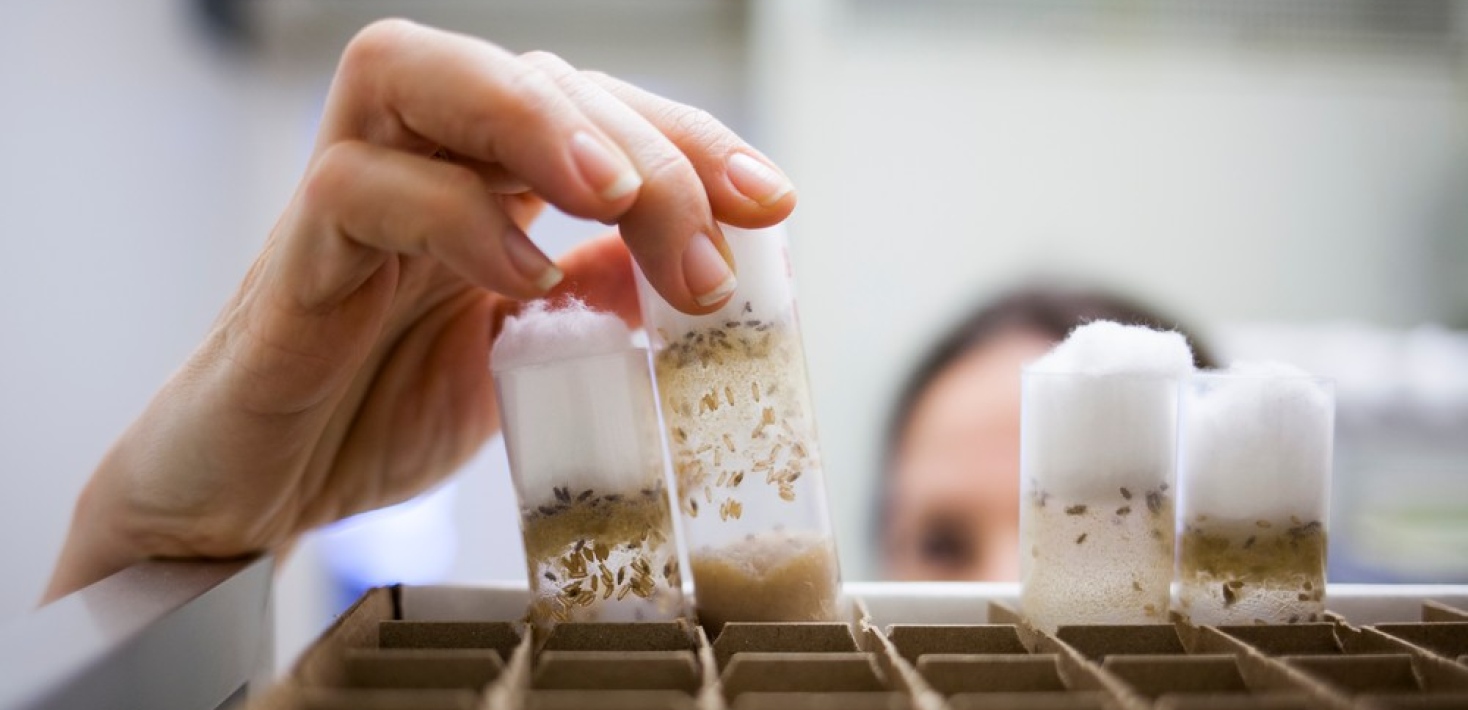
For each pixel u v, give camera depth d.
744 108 0.84
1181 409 0.27
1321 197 0.85
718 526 0.26
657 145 0.25
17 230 0.65
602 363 0.26
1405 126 0.83
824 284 0.85
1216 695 0.22
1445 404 0.81
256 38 0.82
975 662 0.22
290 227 0.26
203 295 0.81
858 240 0.85
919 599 0.28
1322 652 0.24
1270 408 0.26
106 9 0.71
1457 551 0.78
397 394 0.34
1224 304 0.85
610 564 0.26
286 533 0.33
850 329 0.85
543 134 0.24
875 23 0.82
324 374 0.28
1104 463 0.26
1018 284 0.65
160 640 0.23
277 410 0.28
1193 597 0.26
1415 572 0.78
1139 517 0.26
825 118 0.83
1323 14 0.81
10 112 0.63
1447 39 0.81
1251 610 0.26
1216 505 0.26
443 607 0.27
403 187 0.24
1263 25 0.81
